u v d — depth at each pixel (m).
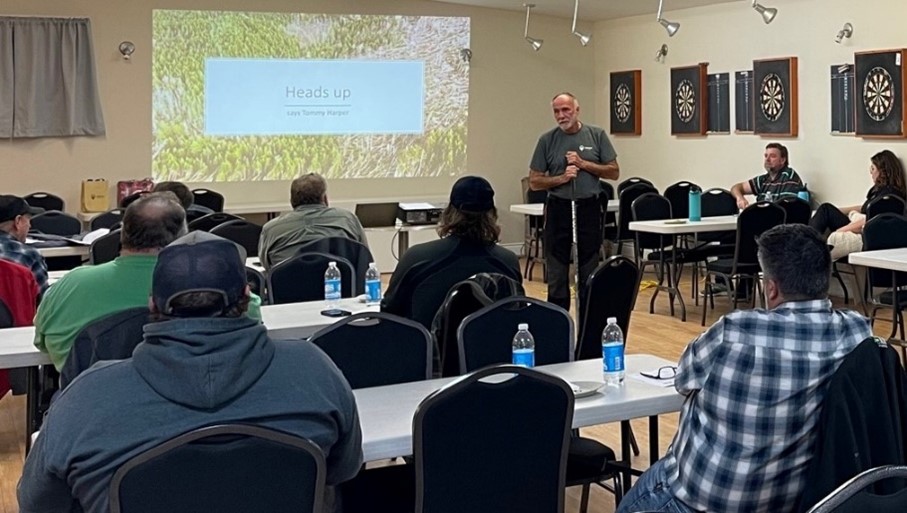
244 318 2.00
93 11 9.70
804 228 2.50
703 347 2.49
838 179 8.58
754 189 9.05
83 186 9.62
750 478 2.42
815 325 2.40
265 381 2.00
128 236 3.13
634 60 11.11
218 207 9.54
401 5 10.96
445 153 11.30
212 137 10.33
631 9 10.64
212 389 1.92
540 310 3.57
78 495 1.92
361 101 10.89
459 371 3.46
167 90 10.10
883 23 8.06
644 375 3.18
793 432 2.39
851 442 2.26
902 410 2.37
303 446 1.99
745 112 9.52
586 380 3.15
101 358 2.99
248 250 6.34
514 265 3.97
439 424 2.45
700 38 10.07
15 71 9.38
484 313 3.48
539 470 2.59
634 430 4.97
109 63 9.82
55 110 9.56
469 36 11.28
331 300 4.61
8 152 9.48
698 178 10.23
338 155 10.86
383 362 3.31
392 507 2.90
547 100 11.66
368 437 2.57
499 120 11.49
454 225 3.90
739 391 2.41
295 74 10.60
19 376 4.35
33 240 6.46
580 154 6.55
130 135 9.95
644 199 8.71
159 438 1.90
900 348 6.22
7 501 4.09
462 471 2.50
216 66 10.28
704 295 7.95
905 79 7.88
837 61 8.50
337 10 10.71
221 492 1.95
